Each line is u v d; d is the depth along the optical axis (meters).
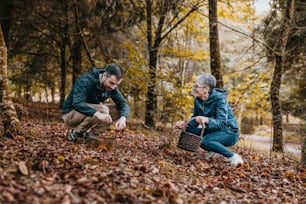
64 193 2.73
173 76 7.91
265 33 9.88
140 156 4.59
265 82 12.92
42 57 12.59
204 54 10.38
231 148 7.28
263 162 5.85
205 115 5.13
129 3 10.52
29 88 13.67
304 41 9.56
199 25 10.72
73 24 11.02
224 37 16.58
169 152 5.21
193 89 5.17
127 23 10.73
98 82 4.88
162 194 3.10
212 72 7.20
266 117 20.56
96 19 10.67
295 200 3.75
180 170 4.21
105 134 6.29
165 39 9.98
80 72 11.27
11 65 12.46
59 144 4.47
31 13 11.05
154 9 10.11
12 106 4.56
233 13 9.78
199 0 8.59
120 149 4.85
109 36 10.91
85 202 2.63
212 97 5.07
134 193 3.02
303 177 4.87
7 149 3.77
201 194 3.40
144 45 11.01
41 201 2.51
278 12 9.20
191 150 4.72
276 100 8.54
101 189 2.97
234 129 5.17
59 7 10.85
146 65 9.54
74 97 4.77
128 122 9.30
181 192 3.31
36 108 10.37
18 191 2.61
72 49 11.48
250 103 15.77
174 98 7.04
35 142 4.40
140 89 9.84
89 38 11.13
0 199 2.41
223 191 3.64
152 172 3.81
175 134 6.59
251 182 4.29
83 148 4.41
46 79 13.18
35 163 3.37
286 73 12.15
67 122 5.10
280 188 4.17
